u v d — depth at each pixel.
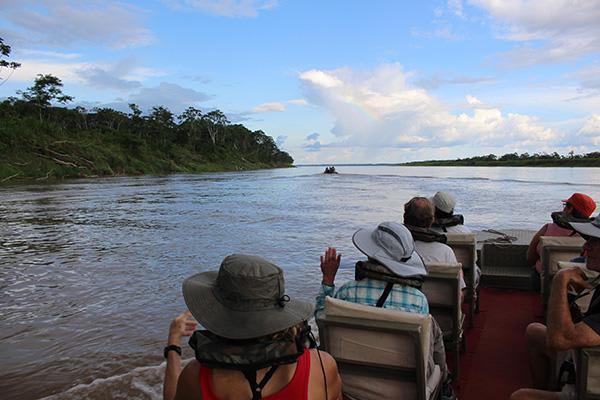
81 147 75.50
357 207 22.77
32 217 19.27
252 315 1.72
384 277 3.01
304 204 24.48
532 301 6.29
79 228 15.95
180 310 7.05
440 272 4.07
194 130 135.38
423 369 2.72
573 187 33.75
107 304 7.39
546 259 4.85
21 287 8.45
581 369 2.48
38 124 73.88
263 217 18.80
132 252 11.59
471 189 32.78
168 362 2.20
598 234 2.59
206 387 1.70
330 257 3.43
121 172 80.88
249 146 176.62
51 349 5.65
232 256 1.83
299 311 1.82
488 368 4.50
